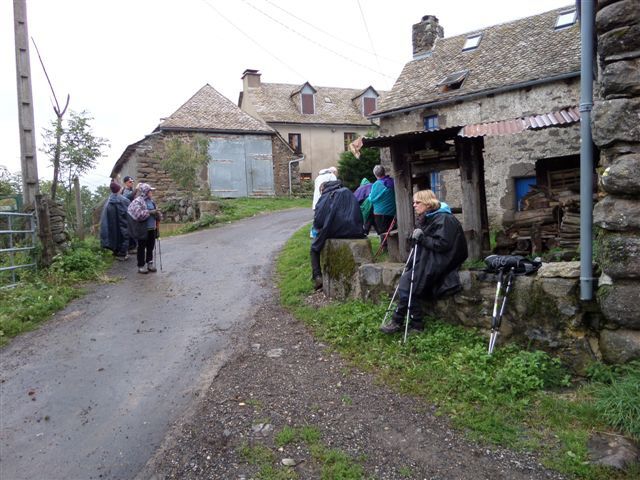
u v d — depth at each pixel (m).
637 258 3.79
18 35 9.89
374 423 3.73
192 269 9.47
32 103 9.98
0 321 6.19
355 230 6.88
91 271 8.88
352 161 20.97
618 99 3.89
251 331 5.90
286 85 33.62
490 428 3.53
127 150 23.56
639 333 3.88
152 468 3.36
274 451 3.44
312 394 4.22
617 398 3.54
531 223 8.52
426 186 8.01
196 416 3.97
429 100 15.27
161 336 5.92
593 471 3.03
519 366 4.12
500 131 6.54
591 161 4.20
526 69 13.84
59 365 5.17
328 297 6.75
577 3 4.66
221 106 26.41
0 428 3.97
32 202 9.69
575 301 4.19
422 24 19.22
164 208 18.38
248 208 19.92
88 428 3.93
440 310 5.17
